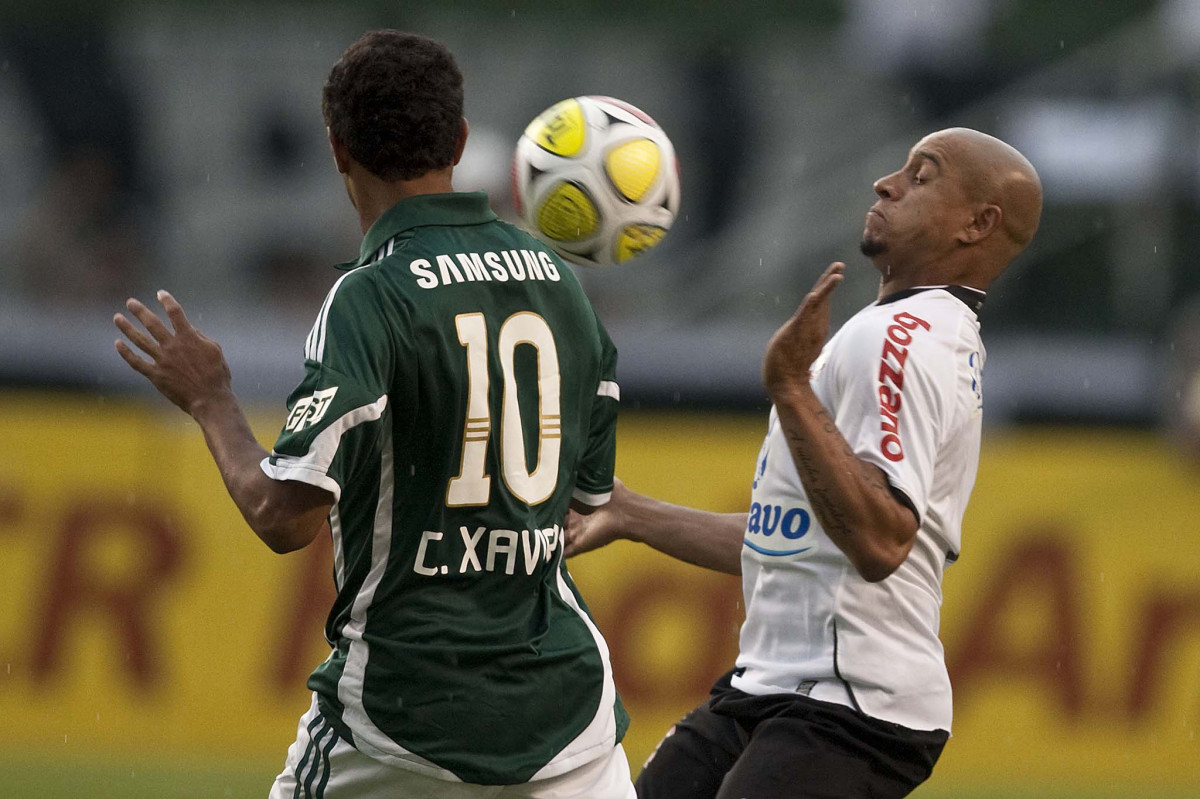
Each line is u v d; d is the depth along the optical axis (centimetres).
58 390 2905
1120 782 2862
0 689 2844
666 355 2998
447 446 1039
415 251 1056
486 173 3522
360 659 1044
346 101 1069
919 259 1218
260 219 5000
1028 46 4862
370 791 1043
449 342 1038
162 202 4962
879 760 1145
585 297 1141
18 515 2873
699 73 5103
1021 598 2908
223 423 1061
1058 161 4353
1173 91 4409
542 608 1089
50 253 4453
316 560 2895
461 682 1036
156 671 2856
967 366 1166
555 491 1094
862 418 1113
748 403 2986
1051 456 2950
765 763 1141
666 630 2852
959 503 1187
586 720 1083
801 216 4612
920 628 1173
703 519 1320
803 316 1044
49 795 2470
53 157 4956
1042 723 2878
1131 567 2922
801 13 5069
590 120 1279
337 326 1016
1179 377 2975
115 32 4994
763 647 1197
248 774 2667
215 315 4222
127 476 2891
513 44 5097
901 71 4878
